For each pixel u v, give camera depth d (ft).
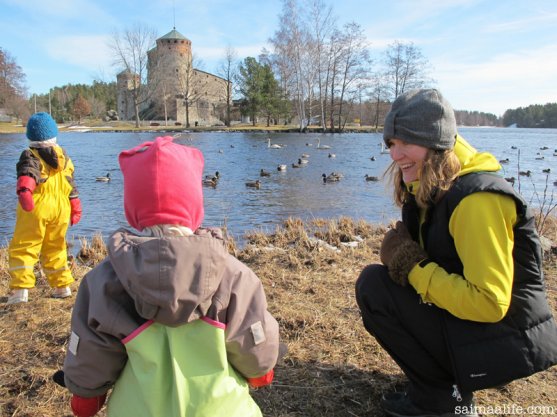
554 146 122.83
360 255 16.74
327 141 130.72
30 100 320.91
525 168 68.85
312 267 15.33
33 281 12.69
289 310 11.67
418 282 6.91
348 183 52.42
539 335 6.79
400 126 6.93
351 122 233.14
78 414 5.83
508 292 6.37
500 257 6.35
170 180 5.53
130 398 5.23
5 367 9.37
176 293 4.83
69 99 367.45
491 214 6.40
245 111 250.57
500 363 6.72
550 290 12.85
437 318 7.11
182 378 5.09
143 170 5.56
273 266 15.44
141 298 4.91
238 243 21.45
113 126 231.30
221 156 85.81
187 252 4.92
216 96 291.38
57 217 12.62
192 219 5.79
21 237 12.46
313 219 29.19
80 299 5.45
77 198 13.47
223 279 5.39
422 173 6.93
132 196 5.62
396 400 7.94
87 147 105.50
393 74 202.18
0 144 109.40
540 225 20.38
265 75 238.68
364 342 10.22
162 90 258.98
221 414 5.09
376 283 7.63
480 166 6.84
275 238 20.93
